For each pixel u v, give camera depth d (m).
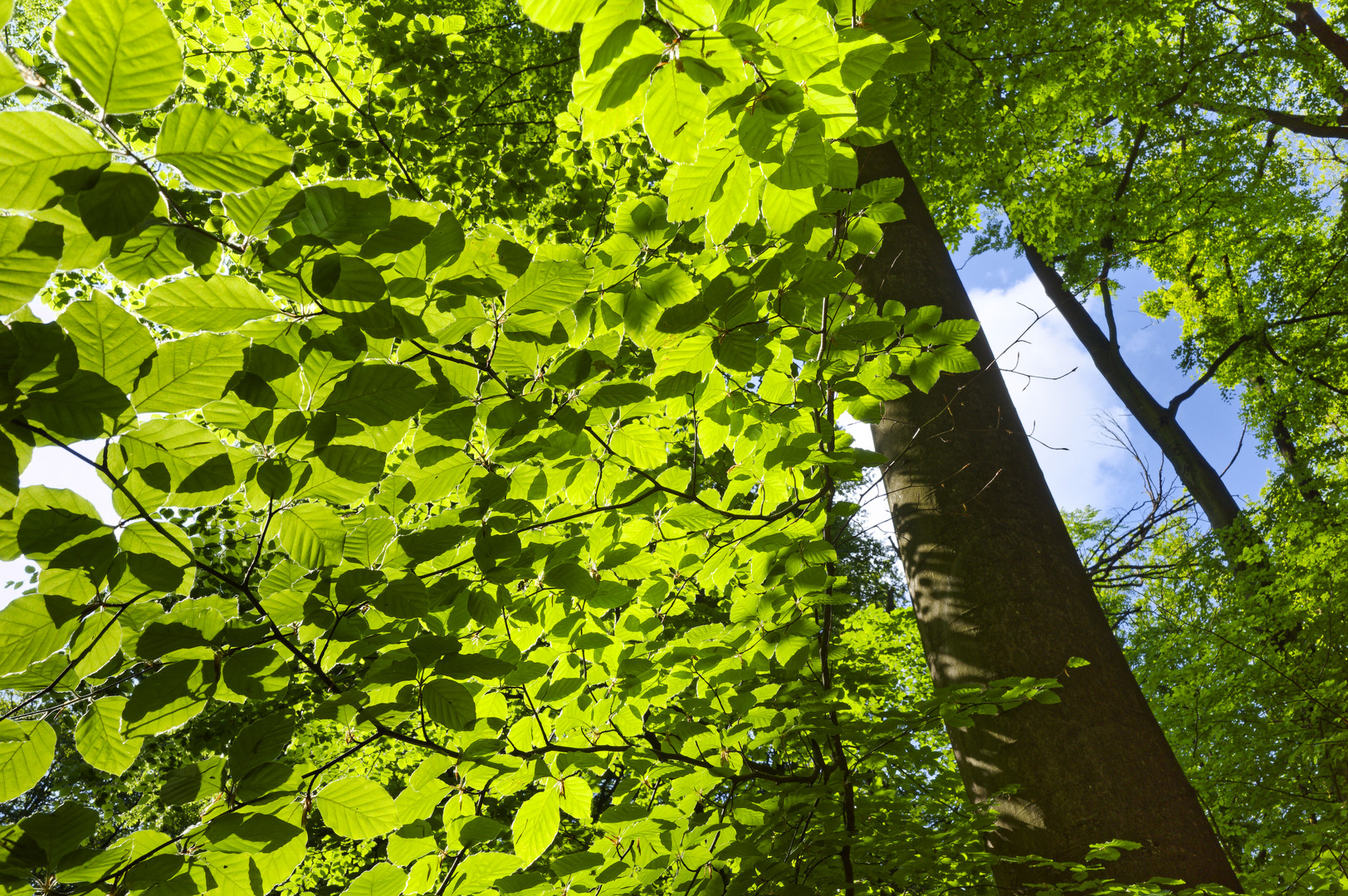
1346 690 6.36
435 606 1.97
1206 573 10.21
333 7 5.23
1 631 1.39
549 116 6.50
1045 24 7.78
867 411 2.62
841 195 1.75
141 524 1.43
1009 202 10.55
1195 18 9.81
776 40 1.18
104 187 1.07
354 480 1.60
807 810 2.43
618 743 2.62
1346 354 12.50
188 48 5.21
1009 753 2.79
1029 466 3.47
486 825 2.20
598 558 2.35
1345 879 3.60
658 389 1.98
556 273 1.66
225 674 1.65
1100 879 2.36
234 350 1.35
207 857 1.66
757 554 2.49
